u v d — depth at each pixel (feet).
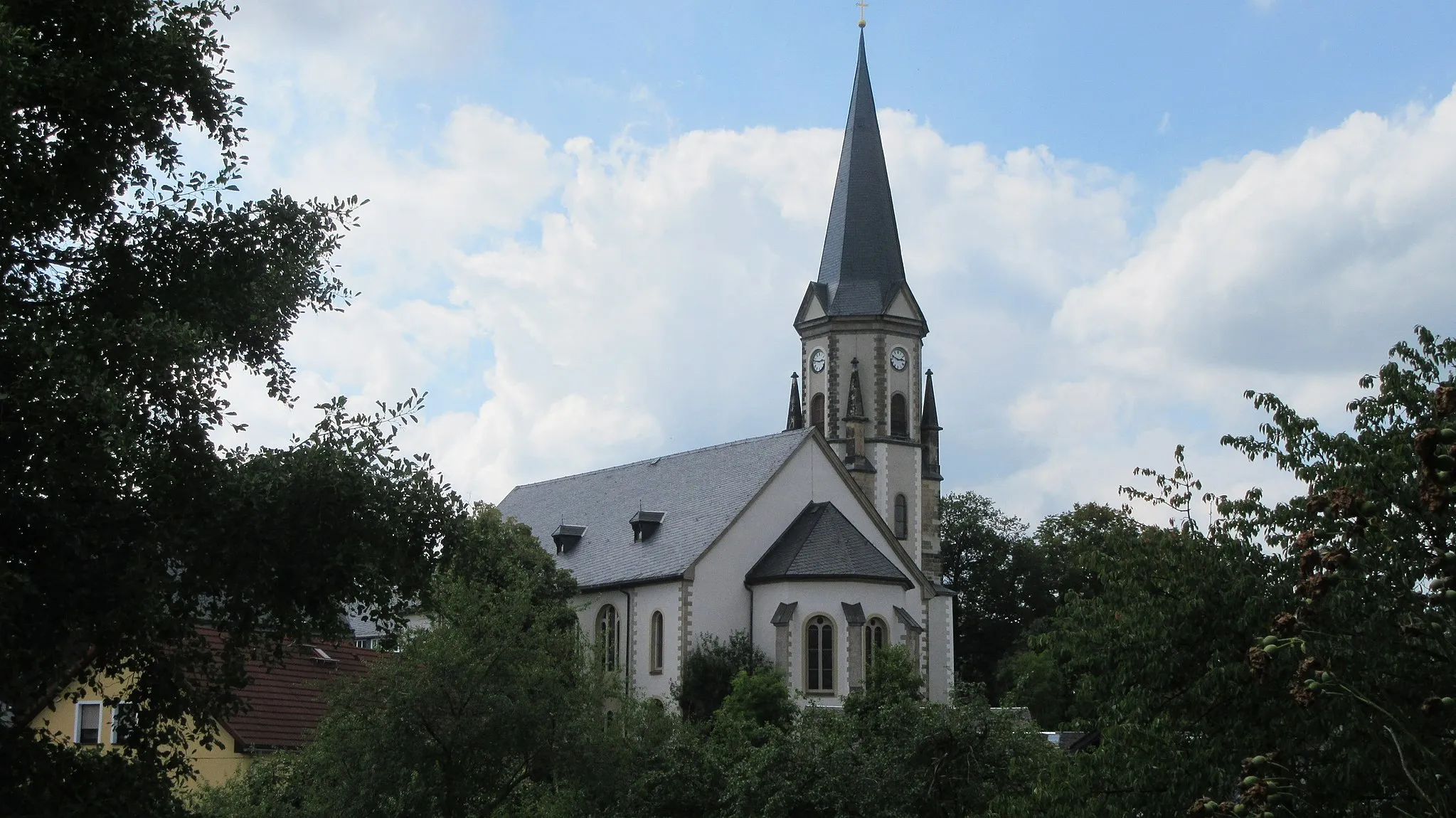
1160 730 69.56
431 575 75.82
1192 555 71.82
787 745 110.73
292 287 76.18
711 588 224.33
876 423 290.15
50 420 58.29
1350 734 60.59
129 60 67.67
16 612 60.29
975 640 363.15
